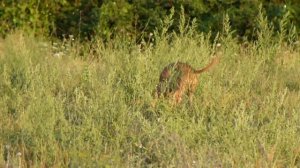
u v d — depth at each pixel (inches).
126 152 1165.1
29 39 1899.6
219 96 1373.0
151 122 1277.1
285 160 1149.1
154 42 1929.1
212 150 1136.2
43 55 1744.6
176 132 1184.2
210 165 1076.5
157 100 1321.4
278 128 1180.5
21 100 1350.9
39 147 1164.5
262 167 1099.3
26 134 1207.6
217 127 1210.0
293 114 1234.6
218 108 1317.7
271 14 1962.4
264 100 1370.6
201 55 1551.4
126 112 1268.5
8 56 1656.0
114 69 1488.7
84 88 1451.8
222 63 1558.8
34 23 2000.5
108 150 1165.7
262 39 1638.8
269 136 1195.3
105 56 1619.1
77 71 1596.9
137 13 1987.0
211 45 1852.9
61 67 1622.8
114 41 1815.9
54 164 1121.4
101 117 1263.5
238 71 1507.1
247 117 1203.9
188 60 1507.1
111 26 1969.7
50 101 1279.5
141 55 1466.5
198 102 1339.8
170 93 1349.7
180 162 1077.8
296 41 1828.2
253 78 1505.9
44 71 1508.4
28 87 1435.8
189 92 1373.0
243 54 1673.2
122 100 1310.3
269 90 1488.7
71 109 1337.4
